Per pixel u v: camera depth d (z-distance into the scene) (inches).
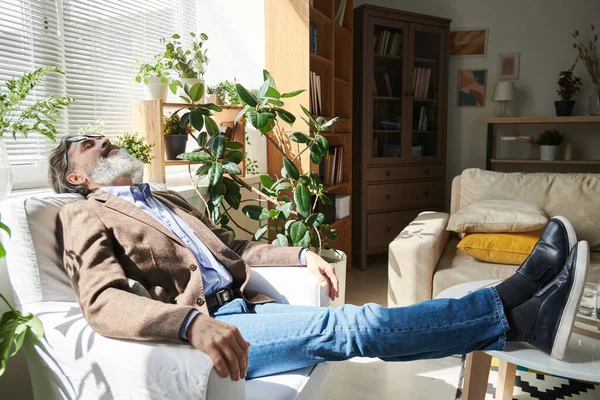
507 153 172.4
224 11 118.3
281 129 115.8
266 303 58.4
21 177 73.5
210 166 84.1
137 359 38.9
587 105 164.1
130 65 96.0
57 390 44.1
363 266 147.6
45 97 76.9
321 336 48.3
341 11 131.8
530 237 90.0
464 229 93.8
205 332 38.5
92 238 49.6
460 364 83.8
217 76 120.4
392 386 76.2
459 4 171.9
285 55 113.3
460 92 175.2
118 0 92.7
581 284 46.8
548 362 47.4
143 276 53.9
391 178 153.5
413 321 48.9
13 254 49.2
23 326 42.8
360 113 147.3
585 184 101.2
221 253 60.9
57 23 79.1
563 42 164.4
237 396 39.0
